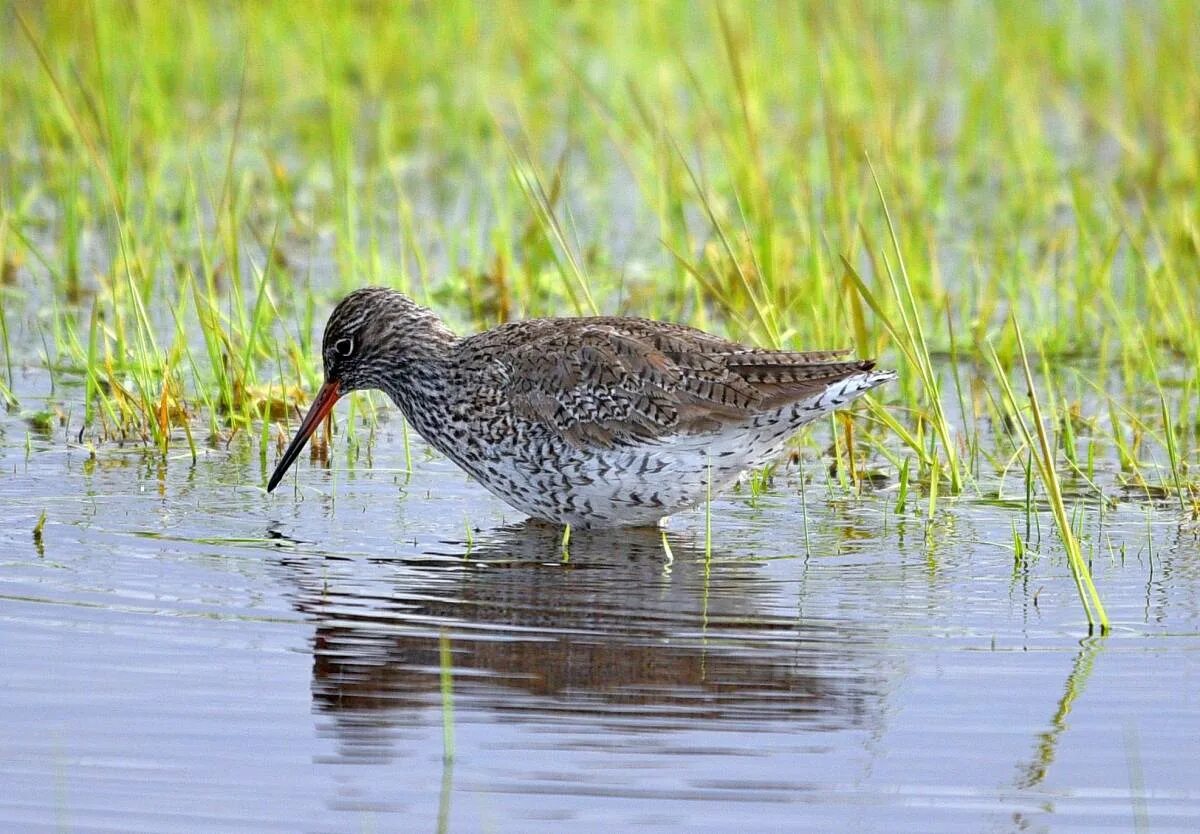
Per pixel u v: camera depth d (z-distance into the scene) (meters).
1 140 21.75
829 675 9.67
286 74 25.06
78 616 10.29
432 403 13.02
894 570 11.45
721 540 12.15
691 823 8.10
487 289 18.30
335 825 8.05
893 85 23.69
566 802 8.27
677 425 12.25
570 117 21.75
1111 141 24.34
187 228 18.47
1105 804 8.34
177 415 14.73
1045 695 9.45
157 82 23.11
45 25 25.22
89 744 8.73
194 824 8.02
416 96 24.55
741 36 24.84
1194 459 14.16
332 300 18.00
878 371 12.23
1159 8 27.72
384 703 9.27
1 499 12.55
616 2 28.97
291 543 11.84
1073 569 10.48
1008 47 25.16
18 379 15.75
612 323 12.83
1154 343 16.42
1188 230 18.33
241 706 9.18
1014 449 14.35
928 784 8.49
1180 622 10.51
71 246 18.06
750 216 18.31
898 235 18.25
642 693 9.43
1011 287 17.30
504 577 11.25
